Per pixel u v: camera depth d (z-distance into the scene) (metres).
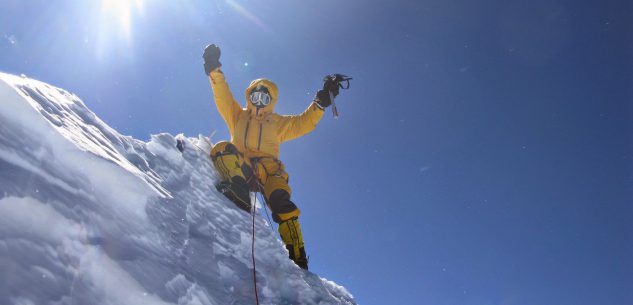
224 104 5.16
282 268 3.35
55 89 2.97
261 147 4.95
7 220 1.48
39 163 1.87
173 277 2.04
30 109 2.06
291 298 3.01
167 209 2.61
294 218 4.36
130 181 2.34
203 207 3.30
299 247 4.21
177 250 2.35
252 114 5.20
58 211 1.71
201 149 4.54
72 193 1.89
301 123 5.38
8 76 2.53
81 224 1.77
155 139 3.76
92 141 2.56
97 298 1.55
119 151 2.96
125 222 2.10
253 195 4.54
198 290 2.16
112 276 1.69
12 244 1.41
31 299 1.30
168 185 3.16
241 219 3.62
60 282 1.45
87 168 2.14
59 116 2.53
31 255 1.44
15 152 1.79
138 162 3.04
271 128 5.12
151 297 1.77
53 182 1.84
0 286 1.26
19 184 1.66
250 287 2.71
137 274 1.82
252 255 3.12
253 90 5.25
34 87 2.65
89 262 1.66
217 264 2.62
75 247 1.66
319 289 3.43
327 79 5.41
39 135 2.03
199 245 2.64
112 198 2.17
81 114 2.94
